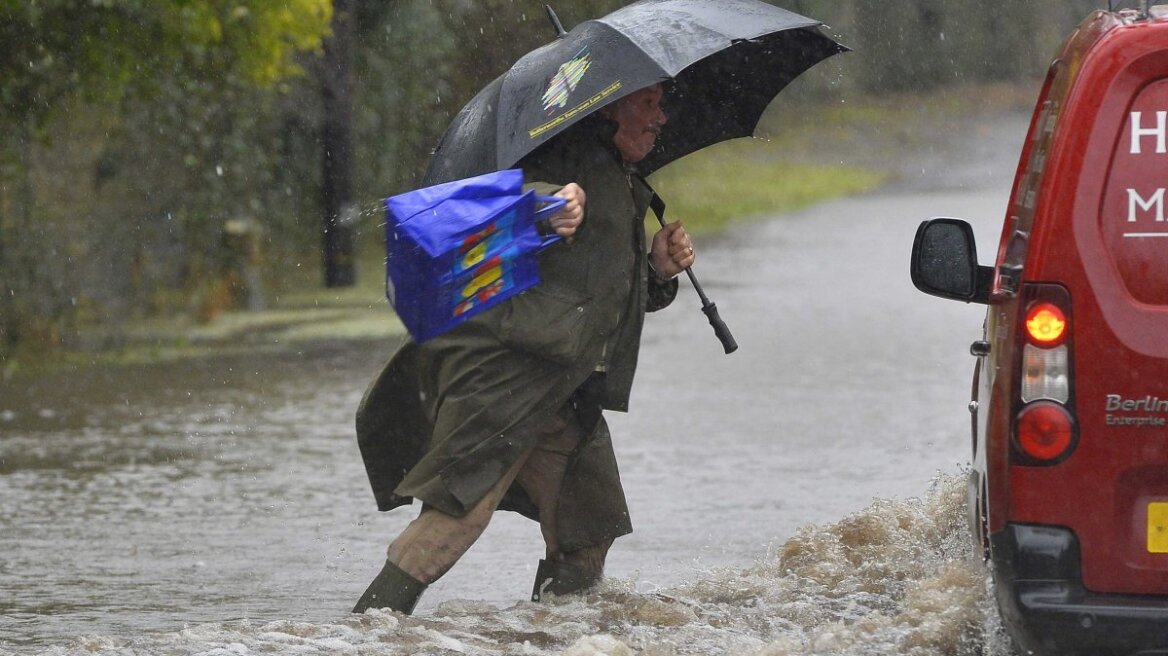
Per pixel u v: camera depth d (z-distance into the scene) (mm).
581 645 20750
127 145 75500
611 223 23453
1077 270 18219
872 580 25359
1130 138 18203
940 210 138125
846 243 112062
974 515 21406
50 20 56781
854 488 36969
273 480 39625
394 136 99875
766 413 47844
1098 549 18281
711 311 25328
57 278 67438
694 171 174125
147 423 48156
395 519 35281
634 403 50156
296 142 92750
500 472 23047
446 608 24094
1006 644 20297
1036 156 19609
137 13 57375
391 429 24547
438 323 21984
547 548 25016
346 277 87562
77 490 38531
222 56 62094
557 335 22750
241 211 82375
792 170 184125
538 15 108562
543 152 23891
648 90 23828
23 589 29109
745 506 35281
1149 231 18172
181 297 76625
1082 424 18250
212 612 27359
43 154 68875
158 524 34812
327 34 67250
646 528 33250
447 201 21750
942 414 47188
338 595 28656
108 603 28031
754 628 23047
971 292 20906
